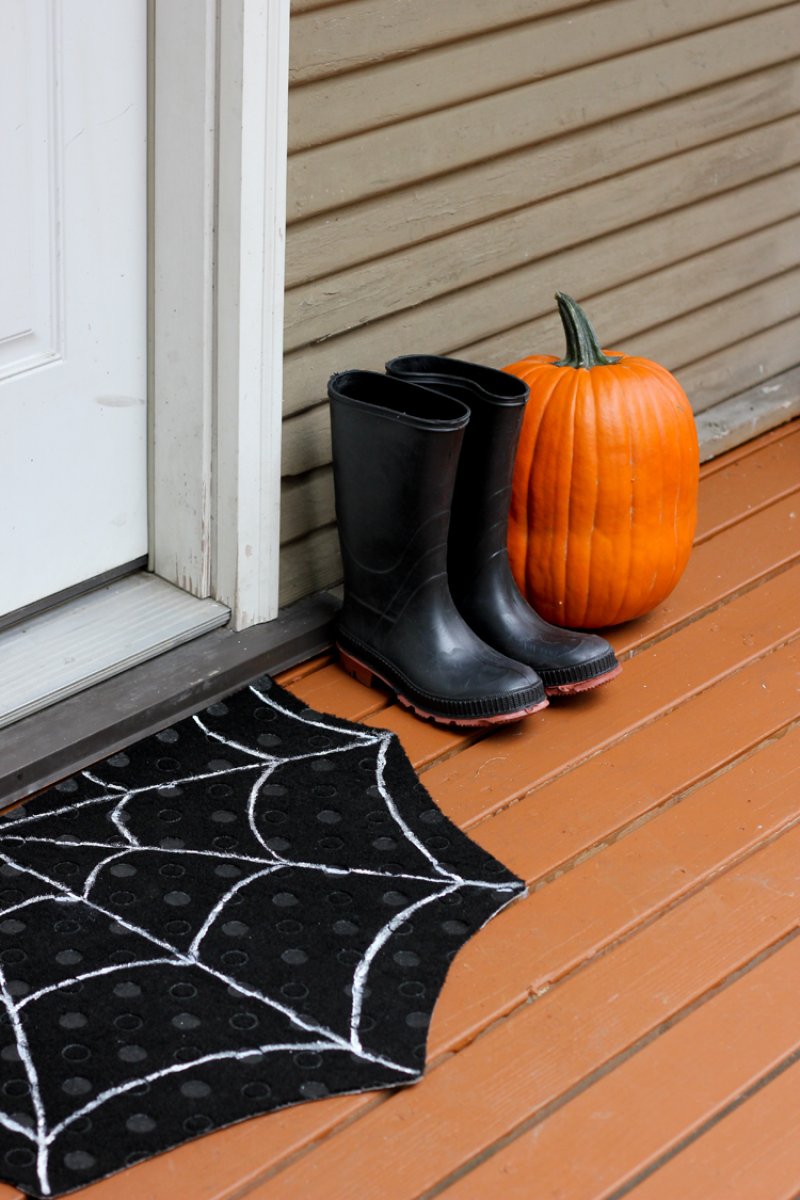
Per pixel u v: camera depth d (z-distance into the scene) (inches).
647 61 98.8
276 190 76.2
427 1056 61.2
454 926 68.0
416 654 82.0
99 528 84.6
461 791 77.7
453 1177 56.8
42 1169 54.6
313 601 90.8
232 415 80.0
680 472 88.1
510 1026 63.4
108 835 72.2
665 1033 63.7
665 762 81.1
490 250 94.7
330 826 74.0
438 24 83.6
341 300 86.3
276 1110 58.1
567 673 83.2
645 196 104.3
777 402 121.8
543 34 90.7
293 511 88.6
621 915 69.8
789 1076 62.1
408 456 77.0
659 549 88.8
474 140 89.4
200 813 74.2
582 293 103.7
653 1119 59.4
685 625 95.2
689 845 75.0
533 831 75.0
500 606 85.4
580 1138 58.4
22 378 76.7
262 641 85.7
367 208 85.2
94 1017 61.4
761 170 113.0
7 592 81.0
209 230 76.3
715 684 88.7
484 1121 58.7
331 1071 59.8
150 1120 56.9
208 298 78.0
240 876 70.2
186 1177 55.2
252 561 84.8
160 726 80.2
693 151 106.5
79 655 80.4
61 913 67.1
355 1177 56.1
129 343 81.0
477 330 96.8
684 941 68.7
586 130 97.3
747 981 66.9
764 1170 57.7
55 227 74.8
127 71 74.2
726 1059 62.5
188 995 63.0
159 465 84.6
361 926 67.6
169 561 87.3
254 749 79.4
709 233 111.5
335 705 84.4
